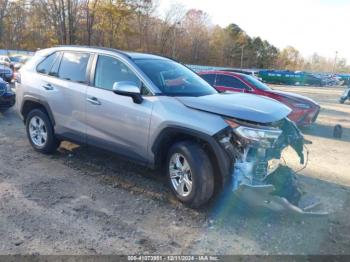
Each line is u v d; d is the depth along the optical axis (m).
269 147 3.80
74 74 5.35
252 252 3.41
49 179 4.95
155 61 5.02
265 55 97.31
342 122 12.73
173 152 4.23
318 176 5.78
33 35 52.91
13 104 9.19
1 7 57.09
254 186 3.70
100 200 4.36
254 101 4.26
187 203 4.16
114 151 4.86
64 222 3.80
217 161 3.87
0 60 25.11
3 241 3.40
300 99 9.72
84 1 42.84
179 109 4.12
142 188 4.75
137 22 58.25
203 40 79.75
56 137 5.72
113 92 4.66
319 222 4.05
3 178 4.93
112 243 3.46
